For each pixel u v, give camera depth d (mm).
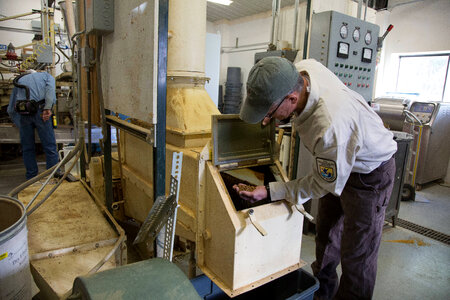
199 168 1239
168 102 1571
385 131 1245
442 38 4121
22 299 967
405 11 4422
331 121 1031
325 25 2242
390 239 2557
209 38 3236
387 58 4699
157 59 1102
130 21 1264
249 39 6539
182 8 1562
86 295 611
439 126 3768
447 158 4129
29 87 3098
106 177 1954
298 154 2334
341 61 2344
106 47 1613
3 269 864
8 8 5613
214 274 1279
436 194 3762
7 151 4781
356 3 2959
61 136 3699
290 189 1241
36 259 1298
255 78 1015
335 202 1540
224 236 1173
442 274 2064
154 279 678
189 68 1612
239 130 1300
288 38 4449
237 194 1451
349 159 1073
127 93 1377
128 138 2010
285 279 1498
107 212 1724
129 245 2100
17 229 903
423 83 4484
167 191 1529
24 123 3193
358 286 1372
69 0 2393
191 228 1381
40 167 4199
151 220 1126
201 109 1551
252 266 1206
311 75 1156
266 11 6043
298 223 1331
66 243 1421
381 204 1305
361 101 1199
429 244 2488
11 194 1614
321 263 1614
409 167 3734
